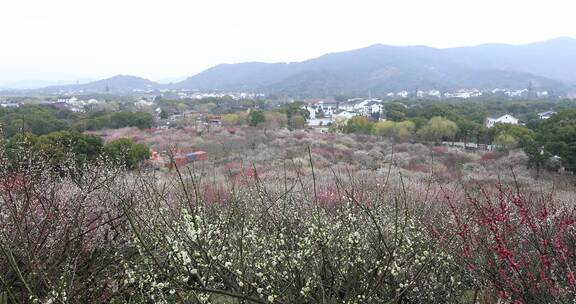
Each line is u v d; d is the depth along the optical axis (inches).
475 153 1400.1
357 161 1146.7
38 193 175.9
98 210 195.9
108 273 172.2
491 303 157.5
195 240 135.3
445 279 187.6
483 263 165.0
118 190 211.8
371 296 154.6
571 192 654.5
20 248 149.3
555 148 1040.2
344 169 856.3
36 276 157.0
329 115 4101.9
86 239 177.5
